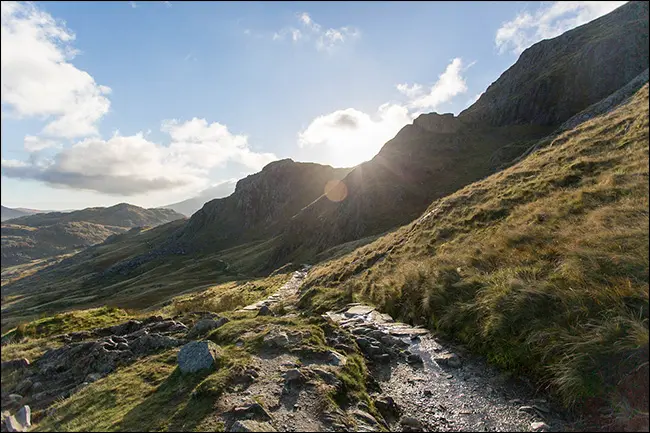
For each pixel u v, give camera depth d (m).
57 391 10.78
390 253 24.98
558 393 7.50
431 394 8.50
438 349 10.80
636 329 7.10
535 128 124.62
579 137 22.78
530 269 11.09
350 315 15.78
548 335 8.41
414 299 14.63
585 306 8.42
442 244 19.70
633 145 16.34
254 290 45.25
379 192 89.00
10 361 13.05
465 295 12.45
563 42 165.88
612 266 9.05
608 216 11.20
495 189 22.92
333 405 7.09
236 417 6.57
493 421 7.22
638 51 113.81
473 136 125.94
